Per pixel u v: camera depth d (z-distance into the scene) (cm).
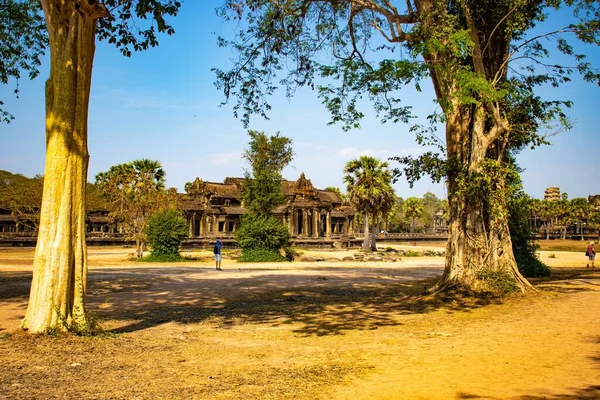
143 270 2853
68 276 888
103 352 797
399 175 1700
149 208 4016
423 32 1459
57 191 886
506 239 1653
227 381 638
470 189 1574
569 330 1017
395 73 1250
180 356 798
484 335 987
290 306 1505
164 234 3803
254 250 3906
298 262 3897
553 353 800
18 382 608
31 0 1691
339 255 5194
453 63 1402
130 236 3938
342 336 1005
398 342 928
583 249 6581
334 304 1547
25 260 3600
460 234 1641
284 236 4028
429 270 3172
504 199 1606
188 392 583
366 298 1695
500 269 1620
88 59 932
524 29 1598
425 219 13350
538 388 592
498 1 1584
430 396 566
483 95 1423
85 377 644
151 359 767
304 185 7275
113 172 5791
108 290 1858
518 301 1472
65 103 895
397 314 1322
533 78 1720
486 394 570
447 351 834
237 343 930
